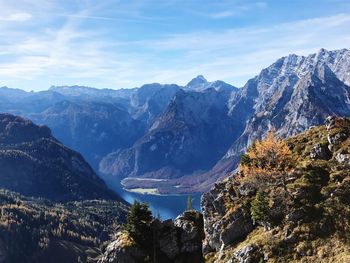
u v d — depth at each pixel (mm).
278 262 91625
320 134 127125
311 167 112375
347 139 116875
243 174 122562
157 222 123375
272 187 111562
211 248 114688
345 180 102938
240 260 97625
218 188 123375
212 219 117562
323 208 98062
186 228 123625
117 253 115438
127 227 121000
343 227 91688
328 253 87500
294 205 101688
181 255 119125
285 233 96875
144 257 116500
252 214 106312
